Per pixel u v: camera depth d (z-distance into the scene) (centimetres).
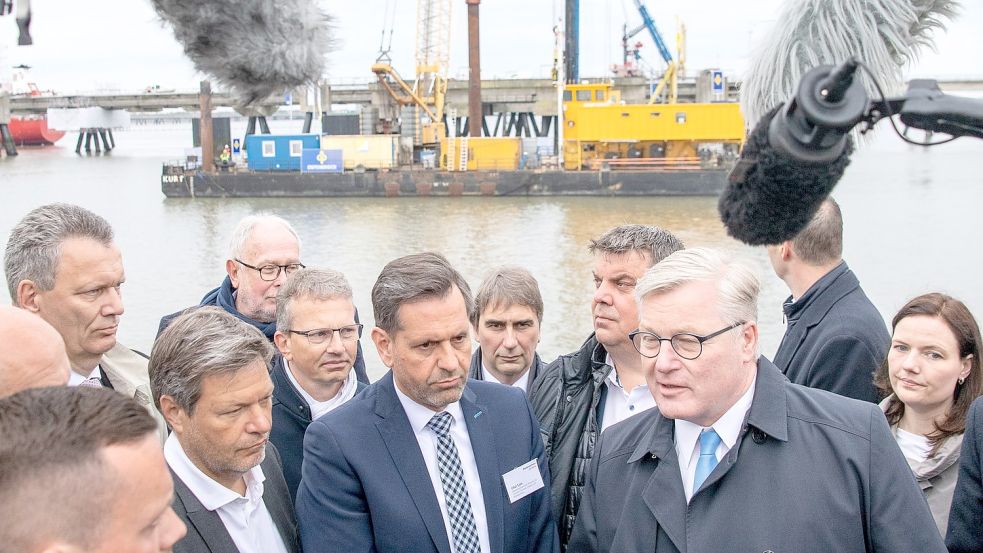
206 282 1894
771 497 204
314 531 251
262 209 3341
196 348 229
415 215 3120
